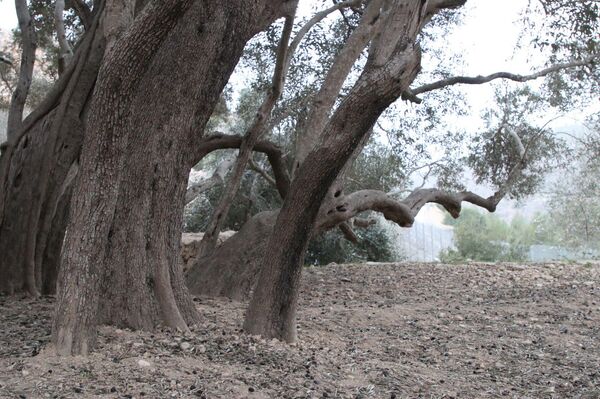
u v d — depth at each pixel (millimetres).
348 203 8922
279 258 6086
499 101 13047
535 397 5496
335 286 11250
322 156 5691
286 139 13859
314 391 4777
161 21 4582
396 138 13398
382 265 13914
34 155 8117
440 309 9312
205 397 4309
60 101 8320
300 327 7207
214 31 6090
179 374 4688
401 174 14977
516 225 27484
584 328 8430
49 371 4418
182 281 6340
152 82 5945
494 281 12062
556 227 24172
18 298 7711
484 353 6953
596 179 20031
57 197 8133
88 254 4859
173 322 5977
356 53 8133
